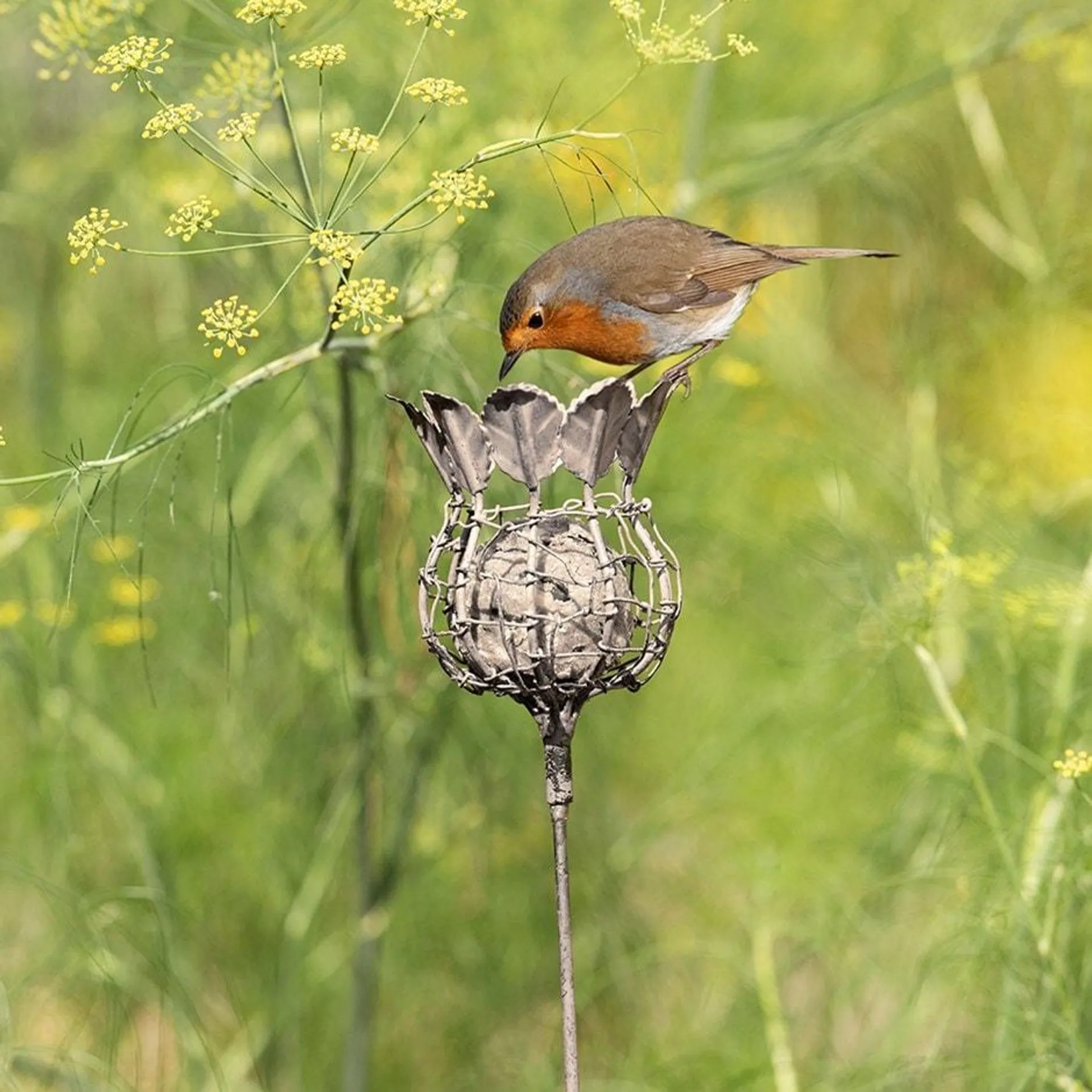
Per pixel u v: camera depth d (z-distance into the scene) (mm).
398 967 11453
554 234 10875
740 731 11602
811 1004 11305
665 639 5773
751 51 6980
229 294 12008
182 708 11523
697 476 11820
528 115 10180
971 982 9273
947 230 13023
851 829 11188
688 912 12266
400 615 9109
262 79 7340
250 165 9117
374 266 8719
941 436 12742
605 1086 10953
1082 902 9008
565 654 5609
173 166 11422
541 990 11773
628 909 12008
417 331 8797
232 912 11703
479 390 9773
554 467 5617
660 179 11523
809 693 11297
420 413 5738
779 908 10844
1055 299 11602
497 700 10664
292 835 11289
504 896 11625
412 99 10086
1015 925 8672
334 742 11227
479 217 9531
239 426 11125
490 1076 11547
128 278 12789
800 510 11938
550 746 5770
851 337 14445
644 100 11438
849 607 9523
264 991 11367
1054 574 9727
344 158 8977
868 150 12328
